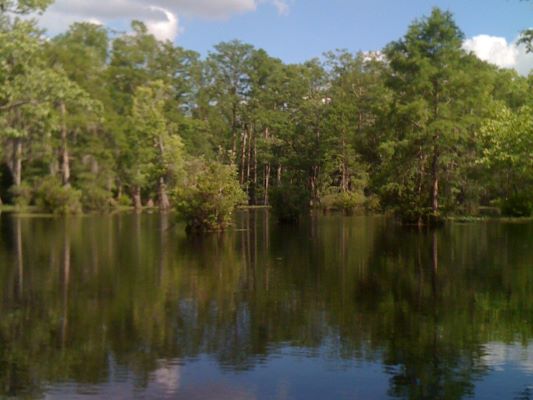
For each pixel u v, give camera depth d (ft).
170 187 144.56
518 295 34.17
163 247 59.82
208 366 21.72
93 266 45.96
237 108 199.52
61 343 24.61
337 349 23.76
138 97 150.61
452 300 32.81
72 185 135.54
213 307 31.04
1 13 69.41
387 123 110.73
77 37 152.46
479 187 110.93
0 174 136.26
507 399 18.67
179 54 189.88
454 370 21.33
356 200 132.87
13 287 36.88
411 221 91.25
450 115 99.14
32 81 71.97
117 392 19.29
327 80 182.60
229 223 81.30
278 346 24.17
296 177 170.60
